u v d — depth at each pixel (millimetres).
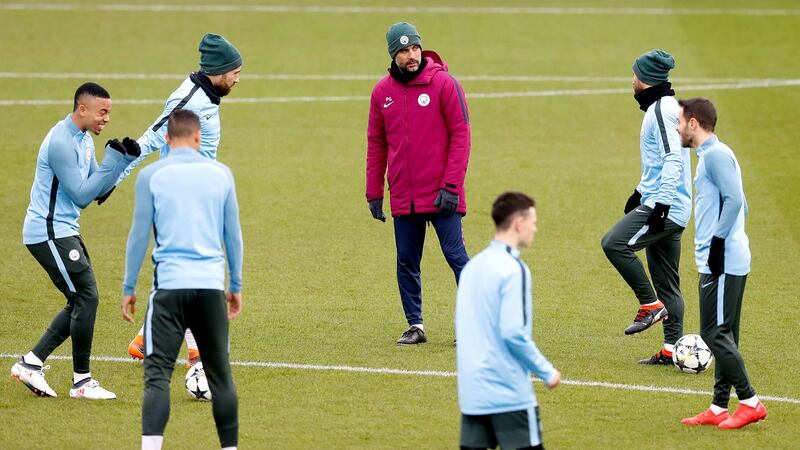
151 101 71938
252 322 38312
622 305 40594
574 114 70312
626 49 85875
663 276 34438
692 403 30906
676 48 85688
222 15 96188
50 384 32156
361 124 68562
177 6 99125
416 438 28109
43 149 30359
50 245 30328
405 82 34969
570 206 53719
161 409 25062
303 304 40469
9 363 33844
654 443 27781
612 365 34219
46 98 72062
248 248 47625
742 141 64062
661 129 33406
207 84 32719
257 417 29562
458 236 35719
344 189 56750
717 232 27969
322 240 48906
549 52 85188
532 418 22688
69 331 31016
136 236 25484
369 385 32219
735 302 28531
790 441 27938
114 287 42250
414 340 36125
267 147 63750
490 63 82188
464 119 35062
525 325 22297
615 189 56406
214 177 25656
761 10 98000
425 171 35156
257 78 78250
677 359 33500
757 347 35781
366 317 39094
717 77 77625
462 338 22781
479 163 60781
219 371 25781
